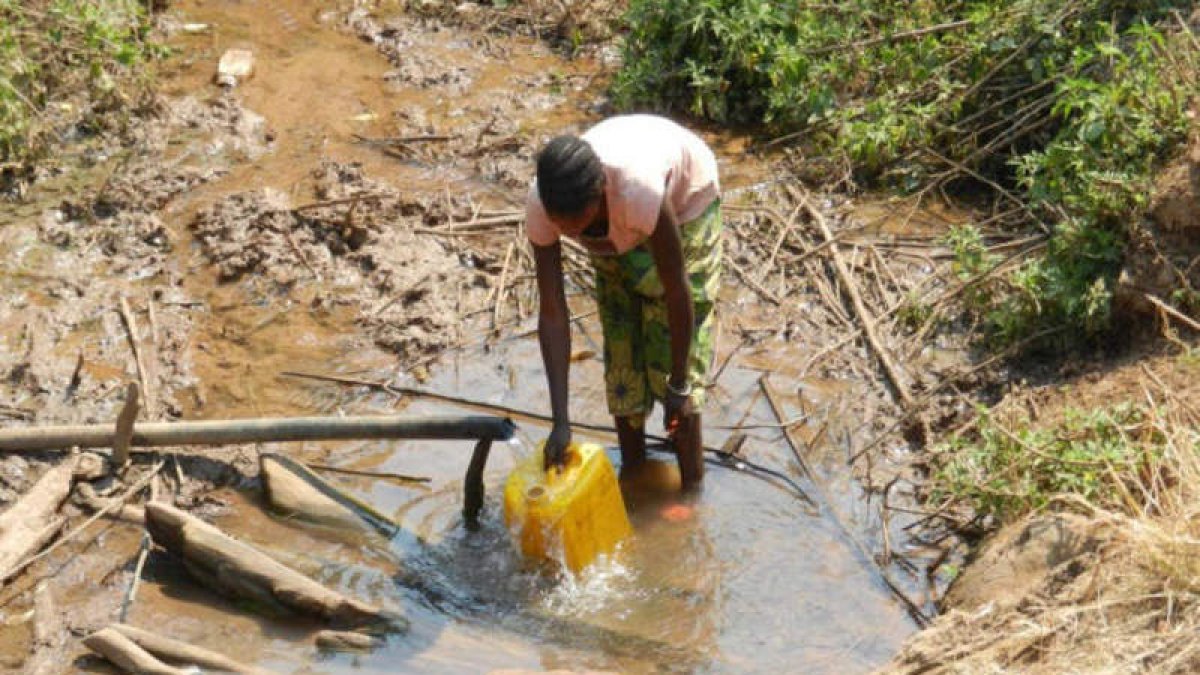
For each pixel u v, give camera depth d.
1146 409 5.02
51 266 6.59
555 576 5.00
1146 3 7.07
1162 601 4.19
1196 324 5.33
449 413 5.87
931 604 4.89
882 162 7.25
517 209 7.10
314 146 7.51
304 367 6.12
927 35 7.62
